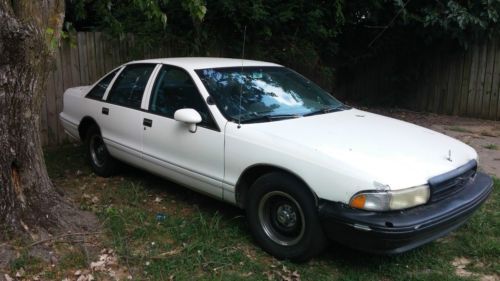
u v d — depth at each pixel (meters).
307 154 3.74
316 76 10.86
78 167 6.52
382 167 3.55
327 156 3.66
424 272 3.94
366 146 3.89
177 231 4.46
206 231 4.42
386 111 11.48
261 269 3.89
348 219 3.46
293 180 3.83
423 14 10.20
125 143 5.44
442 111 11.21
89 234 4.29
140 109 5.22
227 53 9.23
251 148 4.07
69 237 4.18
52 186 4.45
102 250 4.10
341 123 4.45
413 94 11.64
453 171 3.80
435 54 11.08
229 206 5.14
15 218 4.02
